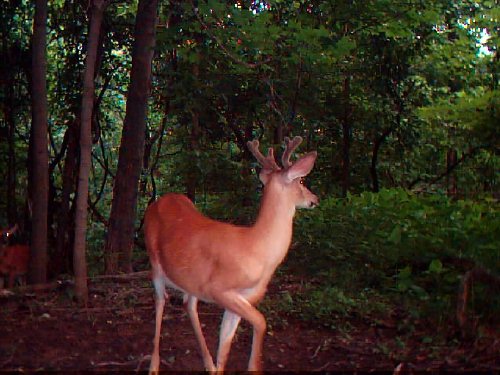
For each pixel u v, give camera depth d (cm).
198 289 466
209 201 1335
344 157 1426
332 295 682
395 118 1381
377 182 1447
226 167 1135
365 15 1100
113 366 514
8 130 1074
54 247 962
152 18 871
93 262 1012
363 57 1338
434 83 1416
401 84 1390
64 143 1009
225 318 485
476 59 1388
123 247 849
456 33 1395
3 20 1018
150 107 1284
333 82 1257
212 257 456
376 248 815
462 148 1420
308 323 630
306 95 1111
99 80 1223
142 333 600
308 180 1521
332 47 969
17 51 1033
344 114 1375
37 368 502
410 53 1339
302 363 520
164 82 1160
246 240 455
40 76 749
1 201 1105
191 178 1141
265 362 522
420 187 1574
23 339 568
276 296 714
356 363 517
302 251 880
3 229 925
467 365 502
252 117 1166
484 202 1235
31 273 754
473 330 556
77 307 674
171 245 479
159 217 515
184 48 995
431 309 629
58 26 1078
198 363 529
